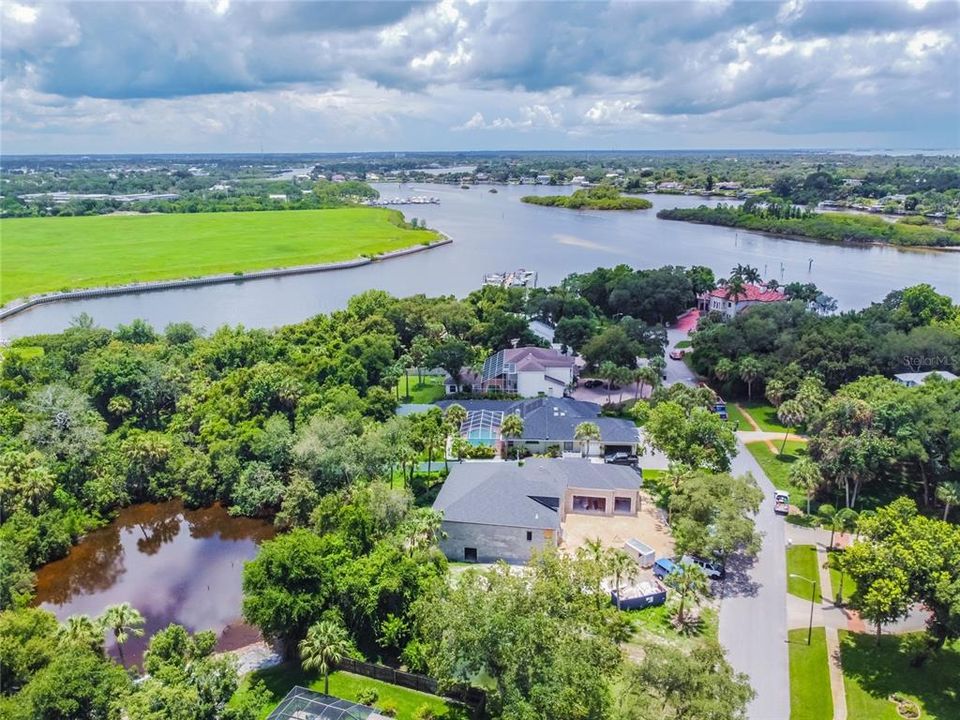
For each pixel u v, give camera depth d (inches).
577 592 2224.4
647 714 1722.4
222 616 2785.4
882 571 2288.4
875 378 4202.8
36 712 1798.7
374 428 3782.0
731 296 6786.4
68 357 4894.2
